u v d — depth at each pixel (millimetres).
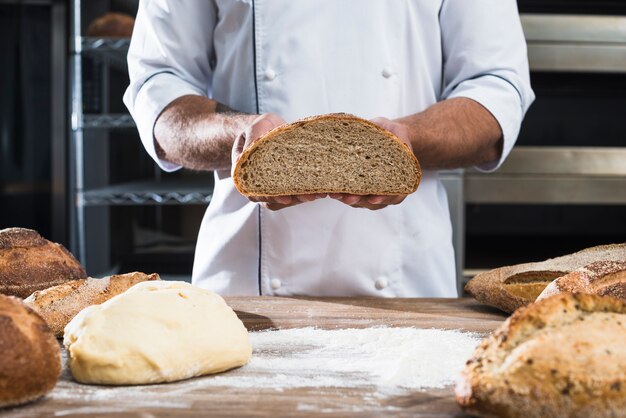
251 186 1080
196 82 1521
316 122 1062
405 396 804
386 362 923
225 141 1243
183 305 908
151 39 1486
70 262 1201
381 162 1083
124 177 2447
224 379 864
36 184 2383
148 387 836
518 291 1145
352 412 760
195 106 1350
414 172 1085
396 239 1412
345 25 1403
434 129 1287
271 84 1407
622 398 684
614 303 773
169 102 1394
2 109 2352
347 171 1085
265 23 1401
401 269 1425
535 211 2211
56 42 2102
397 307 1230
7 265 1139
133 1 2367
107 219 2186
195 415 751
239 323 947
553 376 693
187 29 1474
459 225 2053
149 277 1117
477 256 2186
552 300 760
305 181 1084
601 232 2213
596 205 2205
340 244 1389
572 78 2158
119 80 2408
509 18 1476
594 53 2092
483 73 1449
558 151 2105
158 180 2545
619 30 2084
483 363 735
